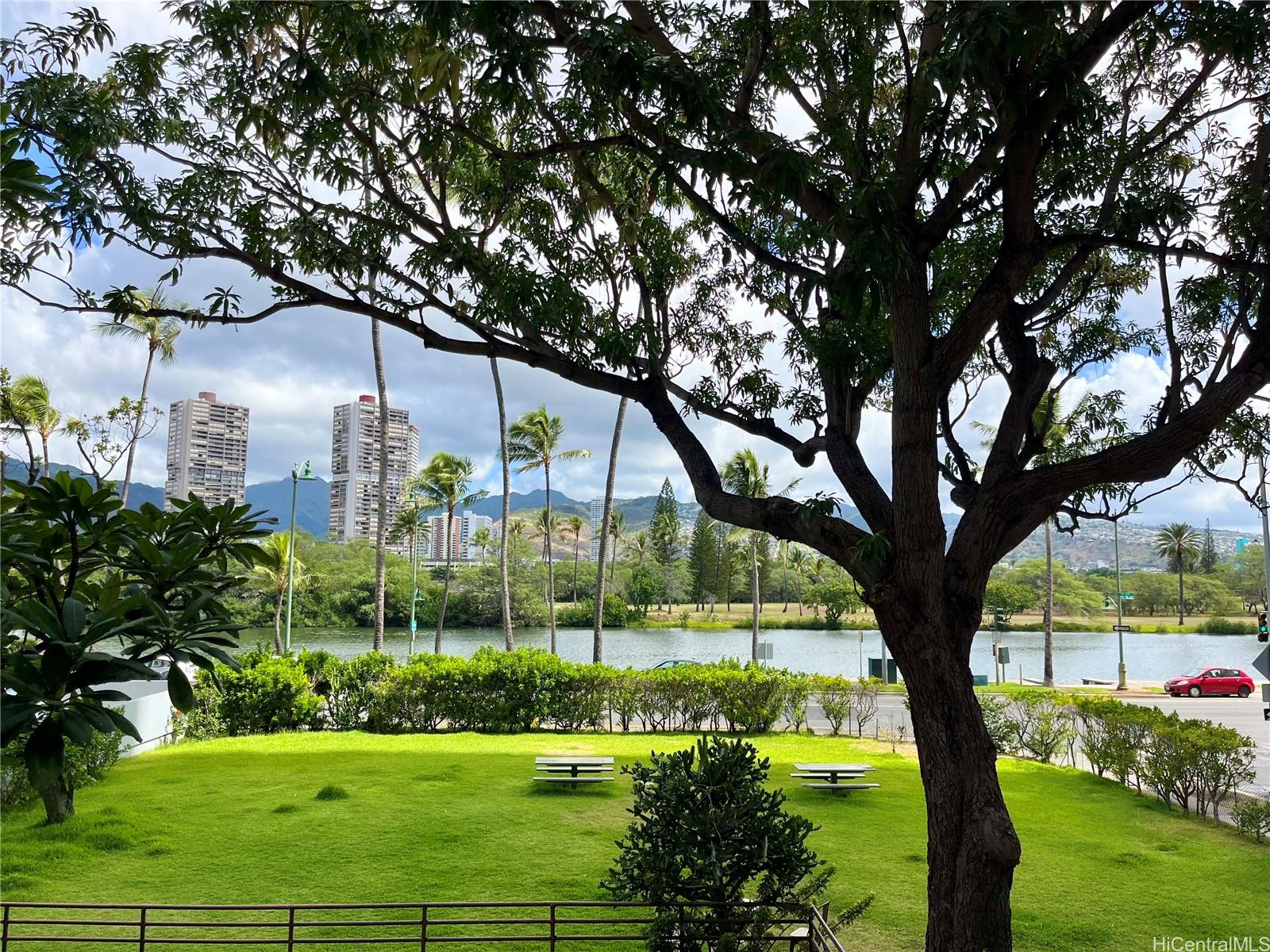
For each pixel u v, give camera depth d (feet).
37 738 6.77
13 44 16.38
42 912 25.00
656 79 14.80
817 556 285.43
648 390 21.20
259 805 37.78
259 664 60.29
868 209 14.34
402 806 37.99
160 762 48.37
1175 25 16.46
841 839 33.68
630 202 23.73
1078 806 39.81
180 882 27.61
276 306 18.69
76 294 16.85
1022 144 16.39
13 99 15.38
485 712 60.64
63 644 6.98
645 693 61.62
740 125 17.87
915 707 17.39
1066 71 15.05
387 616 238.48
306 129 18.60
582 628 274.98
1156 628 281.95
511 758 50.01
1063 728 52.65
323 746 53.72
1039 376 19.90
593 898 26.53
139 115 18.57
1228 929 24.76
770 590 332.80
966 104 17.81
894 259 14.29
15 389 79.71
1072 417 25.41
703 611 328.70
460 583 241.35
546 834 33.73
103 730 6.89
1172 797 41.63
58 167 15.62
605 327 21.24
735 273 24.26
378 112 18.80
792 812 37.99
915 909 26.11
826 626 271.28
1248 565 350.84
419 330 19.94
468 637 215.92
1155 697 100.37
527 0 14.23
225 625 8.46
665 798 21.25
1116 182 20.42
